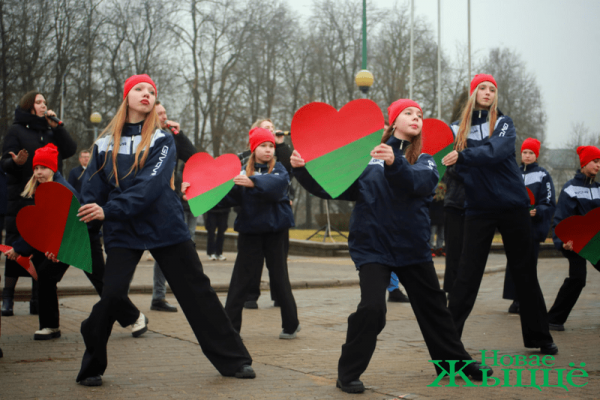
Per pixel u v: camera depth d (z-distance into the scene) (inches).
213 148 1229.1
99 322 136.1
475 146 180.1
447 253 303.6
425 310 143.7
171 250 143.0
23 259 192.9
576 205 236.2
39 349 184.2
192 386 139.2
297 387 138.6
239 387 138.3
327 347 192.4
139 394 131.7
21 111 251.6
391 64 1216.2
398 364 166.6
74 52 1082.1
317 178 137.3
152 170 138.8
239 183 195.5
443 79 1222.9
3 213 240.7
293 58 1253.1
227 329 147.4
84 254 142.1
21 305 287.6
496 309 286.4
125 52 1143.6
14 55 1011.9
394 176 132.3
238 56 1176.2
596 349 187.3
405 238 139.5
